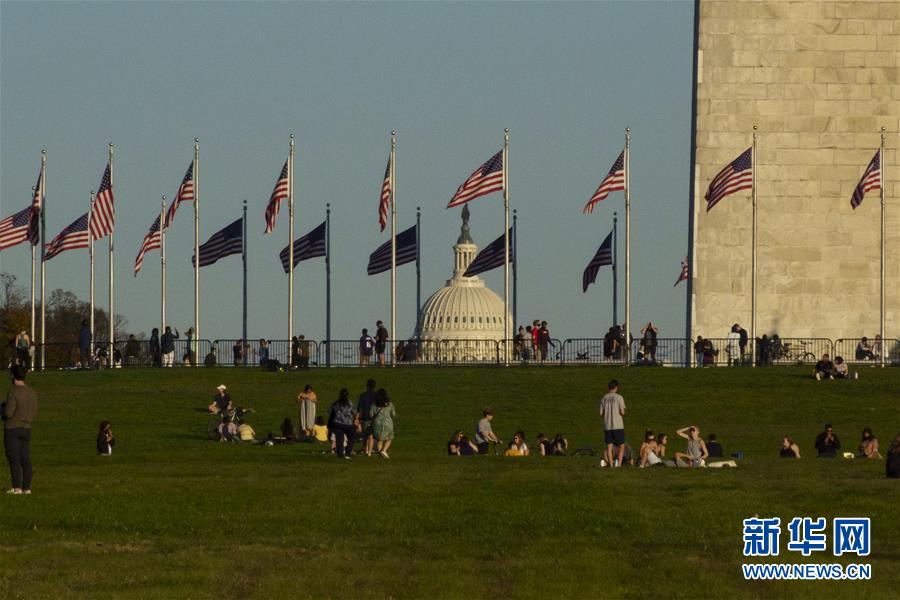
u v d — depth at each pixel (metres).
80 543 97.44
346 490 119.00
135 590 85.19
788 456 165.75
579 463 145.75
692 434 154.25
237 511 108.31
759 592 87.19
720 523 104.44
